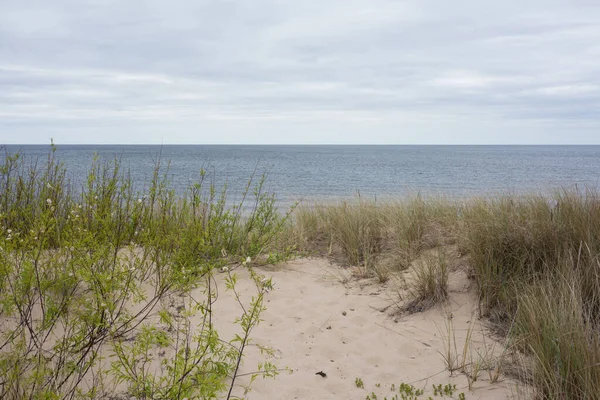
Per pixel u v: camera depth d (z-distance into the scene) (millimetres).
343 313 5117
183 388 2781
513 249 5230
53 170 5922
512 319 4492
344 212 8109
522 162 69688
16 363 2766
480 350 4148
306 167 54531
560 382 3188
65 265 3855
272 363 4023
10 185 5391
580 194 5969
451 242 6547
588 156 106312
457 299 5117
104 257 4160
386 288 5754
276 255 6566
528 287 4535
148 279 5047
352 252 6953
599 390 2959
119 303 4359
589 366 3094
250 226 6875
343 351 4305
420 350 4281
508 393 3422
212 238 6172
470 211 6703
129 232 5469
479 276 5137
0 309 3730
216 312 4867
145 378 3068
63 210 5488
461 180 31125
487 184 26141
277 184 28234
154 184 6195
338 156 108125
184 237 5613
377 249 7066
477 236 5512
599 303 4238
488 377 3693
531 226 5371
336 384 3730
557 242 5066
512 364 3830
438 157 99938
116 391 3221
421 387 3678
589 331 3525
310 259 7016
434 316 4922
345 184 28625
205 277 5570
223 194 6816
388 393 3615
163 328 4117
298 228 8078
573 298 3828
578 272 4430
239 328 4582
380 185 27594
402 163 67750
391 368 4016
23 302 3490
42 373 2760
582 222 5211
